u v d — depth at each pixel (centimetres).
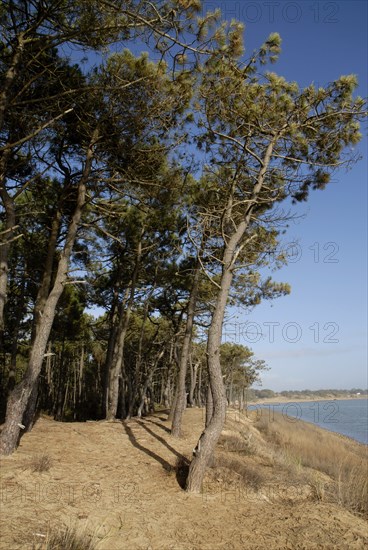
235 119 868
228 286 835
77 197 1180
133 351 2930
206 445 777
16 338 1680
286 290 1447
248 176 987
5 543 465
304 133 898
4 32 762
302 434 2459
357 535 629
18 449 898
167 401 3127
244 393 4234
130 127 1008
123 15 689
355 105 848
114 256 1722
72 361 3559
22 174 1146
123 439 1173
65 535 504
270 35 791
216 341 804
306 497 803
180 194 1178
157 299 1980
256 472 899
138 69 905
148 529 587
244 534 607
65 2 696
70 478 752
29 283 1758
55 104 797
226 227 1073
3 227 1212
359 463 1572
